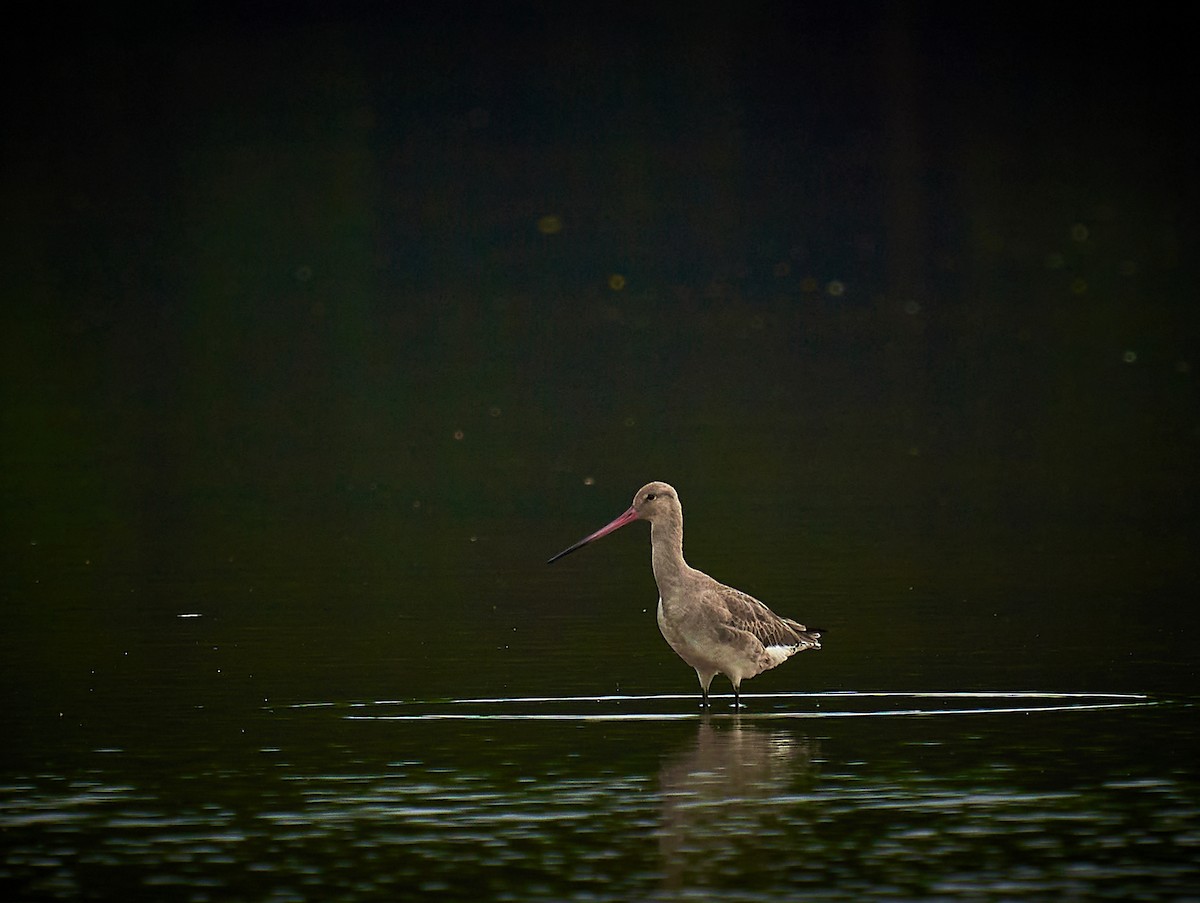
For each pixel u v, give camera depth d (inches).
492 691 629.9
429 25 2856.8
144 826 476.1
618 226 2568.9
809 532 954.7
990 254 2298.2
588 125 2847.0
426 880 435.5
